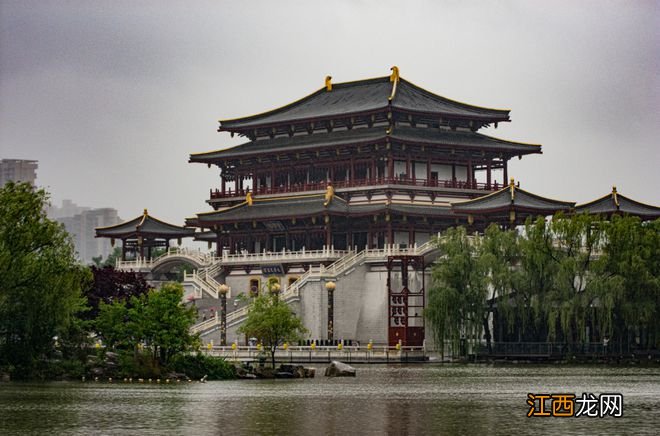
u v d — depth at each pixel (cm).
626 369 16275
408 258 19512
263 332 15138
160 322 13388
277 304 15688
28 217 12962
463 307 18438
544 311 18225
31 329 12938
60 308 13025
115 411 9838
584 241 18738
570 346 18225
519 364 17738
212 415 9631
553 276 18375
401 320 19800
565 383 13200
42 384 12450
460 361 18450
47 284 12875
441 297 18275
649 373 15200
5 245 12700
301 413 9812
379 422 9288
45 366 13175
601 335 17875
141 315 13388
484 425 9144
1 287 12631
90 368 13325
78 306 13638
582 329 18162
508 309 18375
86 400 10712
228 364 14100
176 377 13325
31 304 12888
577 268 18175
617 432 8775
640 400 10912
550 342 18350
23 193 13125
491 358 18650
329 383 13212
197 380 13488
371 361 18275
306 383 13188
